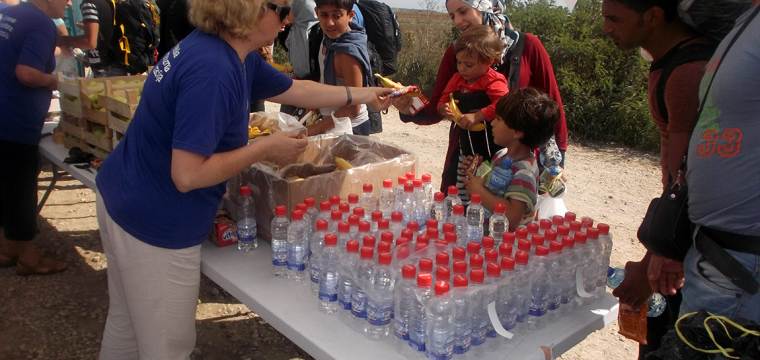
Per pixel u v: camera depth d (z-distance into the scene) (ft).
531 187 7.98
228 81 6.00
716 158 4.98
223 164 6.15
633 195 21.13
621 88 29.35
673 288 6.23
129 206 6.51
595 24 31.04
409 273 5.47
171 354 7.16
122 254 6.73
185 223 6.62
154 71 6.38
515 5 35.12
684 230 5.64
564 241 6.43
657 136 27.02
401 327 5.65
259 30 6.30
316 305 6.52
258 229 8.18
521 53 10.11
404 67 38.45
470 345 5.61
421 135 28.78
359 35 11.70
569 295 6.62
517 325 6.11
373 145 9.52
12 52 11.40
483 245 6.13
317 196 7.74
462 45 9.73
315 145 9.39
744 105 4.71
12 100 11.62
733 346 4.87
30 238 13.14
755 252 4.95
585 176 23.26
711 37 5.81
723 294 5.24
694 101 5.61
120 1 19.17
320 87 9.09
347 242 6.08
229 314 12.44
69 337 11.32
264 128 10.02
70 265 13.96
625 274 6.78
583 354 11.76
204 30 6.15
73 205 17.44
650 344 7.34
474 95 10.06
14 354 10.75
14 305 12.22
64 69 20.11
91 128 11.48
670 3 5.80
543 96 8.30
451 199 8.32
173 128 6.21
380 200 8.07
